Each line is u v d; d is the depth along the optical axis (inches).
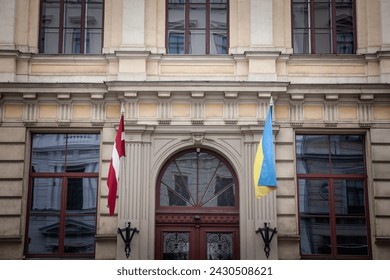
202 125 533.6
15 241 514.3
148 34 555.2
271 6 556.4
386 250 516.7
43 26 565.3
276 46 553.6
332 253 526.0
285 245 515.8
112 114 538.3
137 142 529.3
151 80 539.8
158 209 534.3
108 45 555.5
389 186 526.0
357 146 545.6
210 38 564.7
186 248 531.2
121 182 521.3
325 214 532.7
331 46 565.9
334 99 536.1
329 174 539.2
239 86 530.0
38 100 537.3
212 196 539.8
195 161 545.6
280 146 533.6
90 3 568.7
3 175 524.1
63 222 529.3
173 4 569.0
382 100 537.6
